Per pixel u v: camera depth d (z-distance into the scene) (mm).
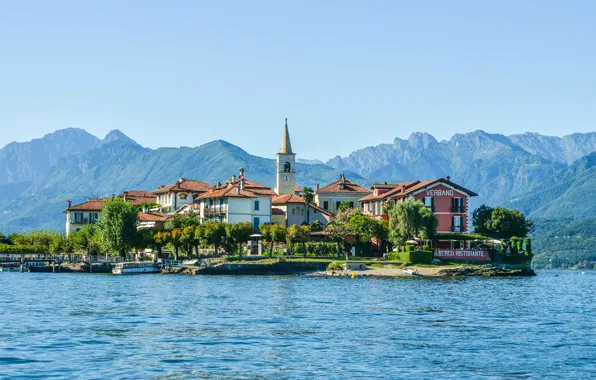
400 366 48000
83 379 44062
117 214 163250
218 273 142125
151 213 192750
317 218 190875
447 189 156000
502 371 47000
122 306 80062
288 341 56656
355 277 132375
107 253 170875
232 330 62062
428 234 147375
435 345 55375
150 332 60875
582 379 45219
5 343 55312
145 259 171500
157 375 45156
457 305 82438
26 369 46469
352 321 67875
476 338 58781
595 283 137625
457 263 143500
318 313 73812
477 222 165500
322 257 151875
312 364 48344
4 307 79188
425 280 125188
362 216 158750
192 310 76125
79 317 70375
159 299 88125
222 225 153875
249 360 49469
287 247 154625
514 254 146875
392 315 72500
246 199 176750
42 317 70375
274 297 90562
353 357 50656
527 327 65438
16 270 166625
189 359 49656
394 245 152125
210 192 190875
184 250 166750
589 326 66688
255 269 141375
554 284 126312
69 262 165625
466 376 45625
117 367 47156
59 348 53375
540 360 50344
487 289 106250
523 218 163125
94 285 113625
